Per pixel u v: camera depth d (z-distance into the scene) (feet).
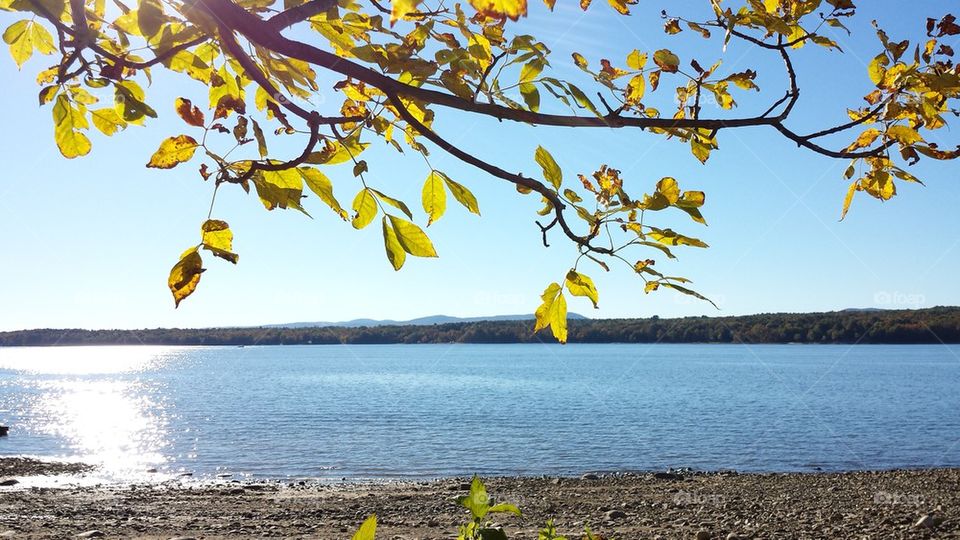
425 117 5.34
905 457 109.70
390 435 137.80
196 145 4.68
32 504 62.18
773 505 59.82
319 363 639.76
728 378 355.97
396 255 4.65
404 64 4.65
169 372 470.80
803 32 5.18
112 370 507.30
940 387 281.13
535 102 4.78
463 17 4.82
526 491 71.77
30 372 472.44
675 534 46.50
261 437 135.74
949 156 5.19
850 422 160.56
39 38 5.39
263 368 534.78
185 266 4.12
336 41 5.07
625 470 96.68
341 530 51.47
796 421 161.89
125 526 52.70
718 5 5.16
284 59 5.55
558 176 4.81
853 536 43.91
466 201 4.83
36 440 131.44
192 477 90.68
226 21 4.52
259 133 4.75
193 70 5.42
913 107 5.18
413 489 75.41
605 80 5.35
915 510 53.47
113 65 4.63
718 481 78.84
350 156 5.18
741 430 145.18
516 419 167.73
